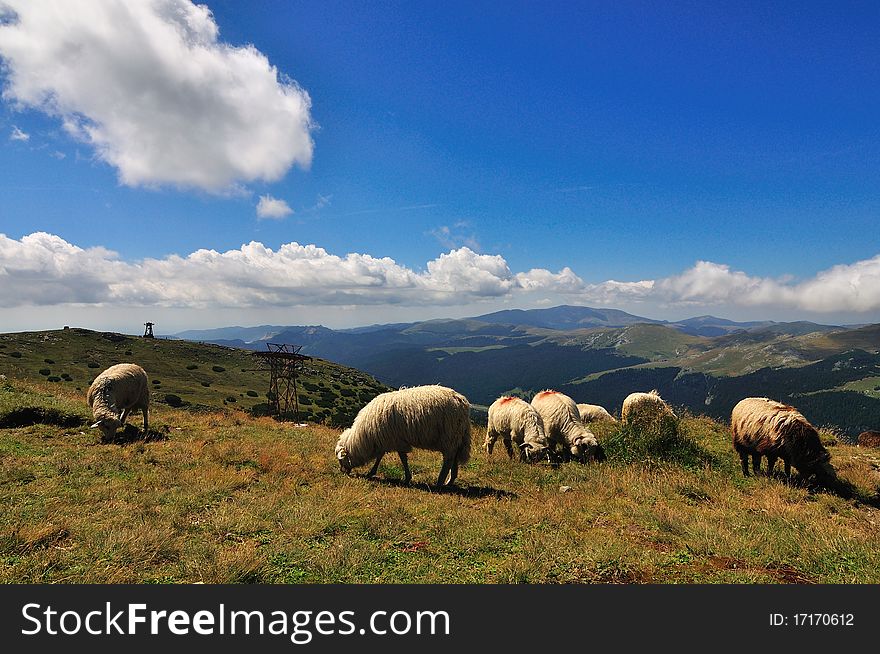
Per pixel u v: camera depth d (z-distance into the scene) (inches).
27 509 301.4
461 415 442.9
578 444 547.8
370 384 4739.2
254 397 3267.7
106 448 502.9
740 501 392.8
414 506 348.5
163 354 3922.2
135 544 247.8
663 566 252.7
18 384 892.6
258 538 279.3
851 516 367.2
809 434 447.5
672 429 575.5
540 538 282.5
